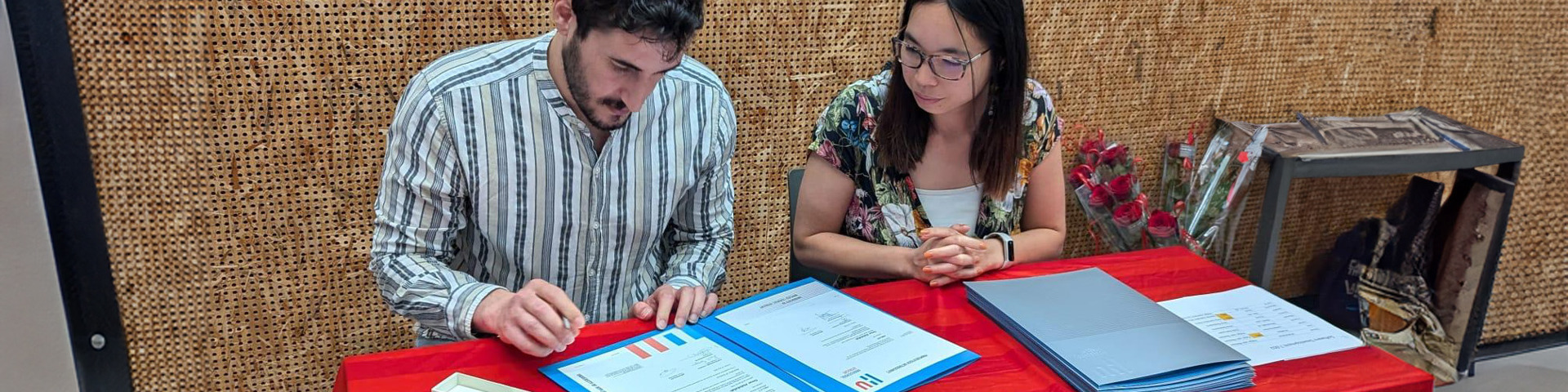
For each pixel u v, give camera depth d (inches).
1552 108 107.2
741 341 51.4
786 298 58.3
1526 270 112.1
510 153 51.8
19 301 77.5
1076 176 88.5
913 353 50.1
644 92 47.4
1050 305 55.9
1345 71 101.2
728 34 85.7
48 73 72.4
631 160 54.5
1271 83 100.0
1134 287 62.1
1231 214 91.3
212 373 84.7
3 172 73.5
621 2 43.2
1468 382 103.3
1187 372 47.4
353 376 46.7
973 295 58.4
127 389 82.9
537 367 48.3
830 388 45.6
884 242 71.3
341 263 85.5
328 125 80.7
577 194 54.0
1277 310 57.8
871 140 69.7
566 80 49.1
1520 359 110.1
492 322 48.6
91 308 79.5
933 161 70.3
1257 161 87.5
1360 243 105.7
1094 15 92.2
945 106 63.0
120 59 73.6
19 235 75.7
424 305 50.2
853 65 91.3
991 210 71.0
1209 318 56.5
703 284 57.7
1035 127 70.9
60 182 75.4
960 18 59.2
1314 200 104.1
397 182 51.2
